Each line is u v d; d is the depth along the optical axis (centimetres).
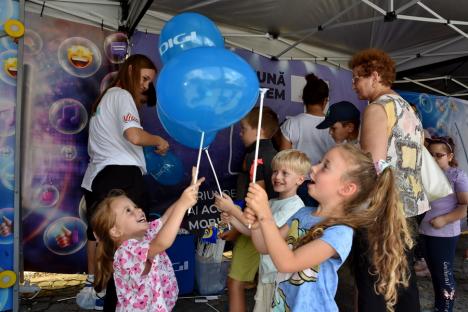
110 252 178
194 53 146
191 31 201
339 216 152
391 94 192
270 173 238
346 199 153
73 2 321
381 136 176
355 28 412
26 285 328
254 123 247
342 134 286
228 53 148
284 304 152
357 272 156
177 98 143
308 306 143
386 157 178
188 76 139
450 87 621
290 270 132
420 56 464
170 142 370
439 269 264
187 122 151
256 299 200
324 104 342
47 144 315
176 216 156
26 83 308
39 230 312
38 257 313
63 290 340
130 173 246
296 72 446
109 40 335
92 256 284
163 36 209
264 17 383
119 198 182
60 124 319
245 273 231
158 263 180
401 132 183
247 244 232
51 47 316
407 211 179
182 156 375
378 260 149
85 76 327
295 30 412
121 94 242
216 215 389
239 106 148
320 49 462
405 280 163
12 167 242
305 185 264
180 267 317
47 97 315
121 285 162
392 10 326
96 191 245
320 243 138
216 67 139
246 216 144
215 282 322
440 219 259
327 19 388
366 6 363
